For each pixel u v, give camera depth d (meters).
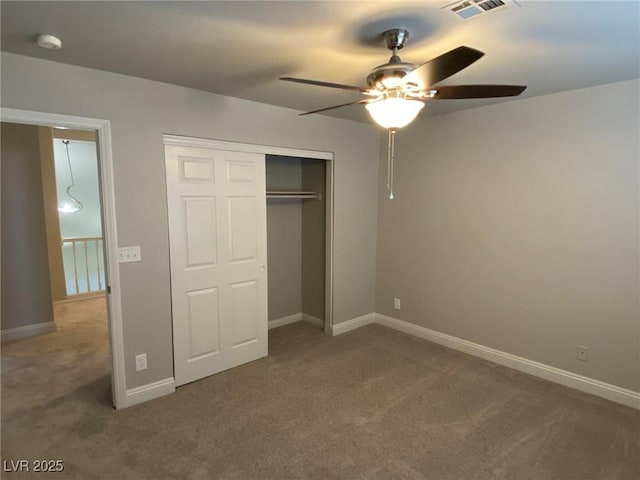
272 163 4.26
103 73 2.49
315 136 3.77
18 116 2.22
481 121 3.46
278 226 4.41
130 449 2.31
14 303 4.10
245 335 3.49
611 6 1.61
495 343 3.54
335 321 4.24
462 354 3.73
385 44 2.02
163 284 2.90
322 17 1.72
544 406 2.81
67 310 5.15
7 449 2.30
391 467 2.18
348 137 4.07
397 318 4.39
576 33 1.90
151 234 2.81
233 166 3.25
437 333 4.00
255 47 2.08
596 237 2.89
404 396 2.95
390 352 3.78
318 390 3.04
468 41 1.99
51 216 5.41
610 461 2.23
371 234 4.47
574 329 3.05
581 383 3.03
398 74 1.78
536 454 2.29
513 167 3.29
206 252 3.15
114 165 2.59
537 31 1.87
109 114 2.54
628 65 2.36
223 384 3.13
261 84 2.76
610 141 2.77
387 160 4.32
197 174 3.03
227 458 2.24
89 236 6.19
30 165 4.10
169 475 2.10
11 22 1.78
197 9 1.65
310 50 2.11
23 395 2.94
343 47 2.07
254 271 3.50
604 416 2.68
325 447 2.35
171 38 1.96
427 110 3.57
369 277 4.53
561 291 3.10
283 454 2.28
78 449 2.30
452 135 3.69
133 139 2.65
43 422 2.58
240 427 2.54
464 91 1.89
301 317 4.75
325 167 4.17
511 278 3.38
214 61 2.30
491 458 2.25
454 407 2.80
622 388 2.84
